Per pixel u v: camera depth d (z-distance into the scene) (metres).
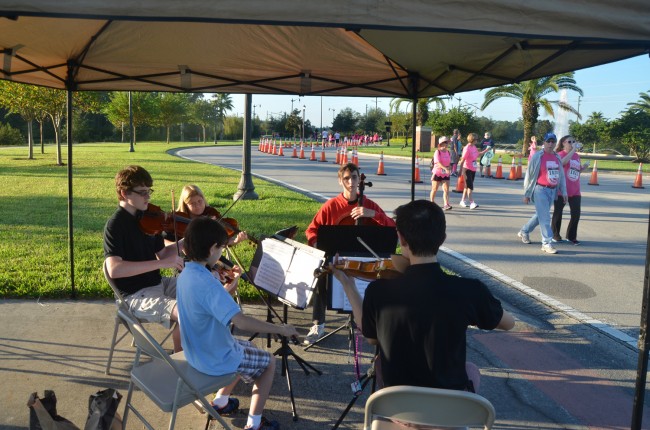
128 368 3.99
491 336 4.92
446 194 12.05
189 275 2.77
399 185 16.72
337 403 3.65
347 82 5.78
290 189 14.34
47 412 2.48
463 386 2.13
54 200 11.14
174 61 5.13
